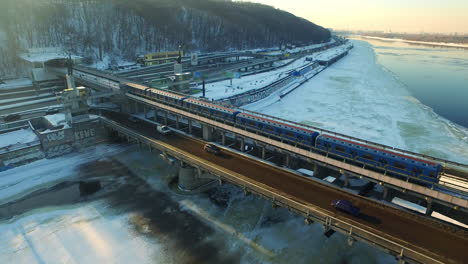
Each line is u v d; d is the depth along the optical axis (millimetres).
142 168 68438
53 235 47344
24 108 97750
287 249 44531
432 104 131375
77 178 64438
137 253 43969
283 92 139000
